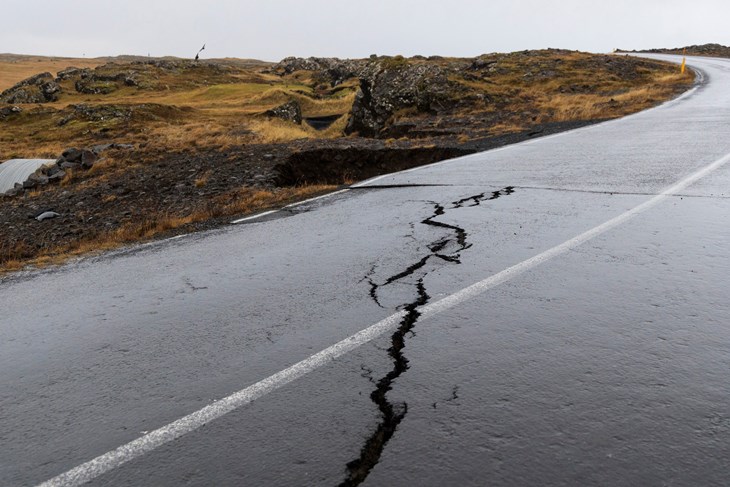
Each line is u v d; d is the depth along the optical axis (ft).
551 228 20.85
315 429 8.87
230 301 15.37
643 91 101.50
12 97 268.41
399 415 9.12
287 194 34.09
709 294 13.80
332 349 11.82
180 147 73.51
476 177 34.09
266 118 144.25
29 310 16.19
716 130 48.65
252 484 7.63
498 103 107.96
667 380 9.87
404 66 120.78
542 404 9.25
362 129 116.88
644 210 22.81
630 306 13.28
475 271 16.44
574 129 60.03
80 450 8.79
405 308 13.91
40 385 11.21
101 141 118.42
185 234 25.52
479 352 11.28
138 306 15.62
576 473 7.51
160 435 9.01
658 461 7.70
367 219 24.76
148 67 347.36
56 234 35.09
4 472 8.37
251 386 10.44
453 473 7.62
